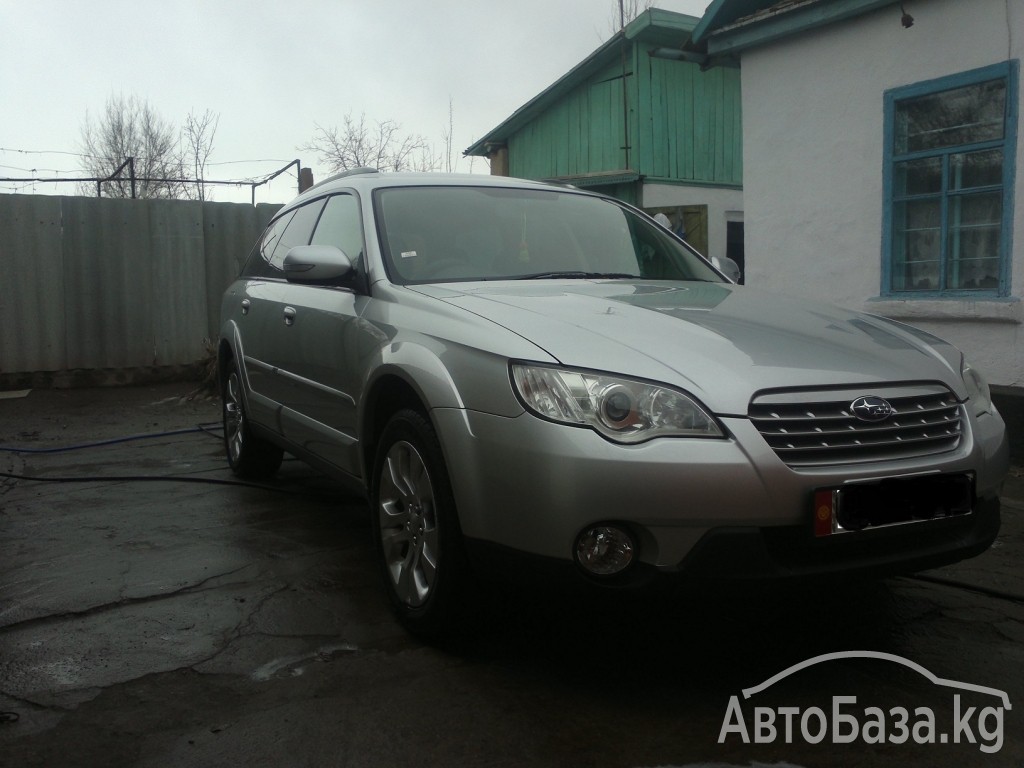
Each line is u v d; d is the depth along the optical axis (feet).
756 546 8.37
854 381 9.12
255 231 36.47
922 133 22.90
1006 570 13.11
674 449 8.35
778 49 25.98
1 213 32.45
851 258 24.62
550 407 8.68
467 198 13.94
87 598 11.98
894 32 23.03
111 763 7.98
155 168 86.07
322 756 8.07
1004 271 21.12
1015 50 20.59
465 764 7.93
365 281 12.50
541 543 8.64
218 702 9.07
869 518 8.71
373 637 10.66
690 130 48.78
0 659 10.12
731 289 12.57
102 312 34.09
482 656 10.11
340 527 15.35
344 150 63.05
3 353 32.89
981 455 9.57
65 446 23.04
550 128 52.08
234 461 18.93
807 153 25.50
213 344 34.22
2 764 7.95
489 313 10.11
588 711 8.86
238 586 12.42
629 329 9.55
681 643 10.48
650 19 44.57
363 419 11.60
